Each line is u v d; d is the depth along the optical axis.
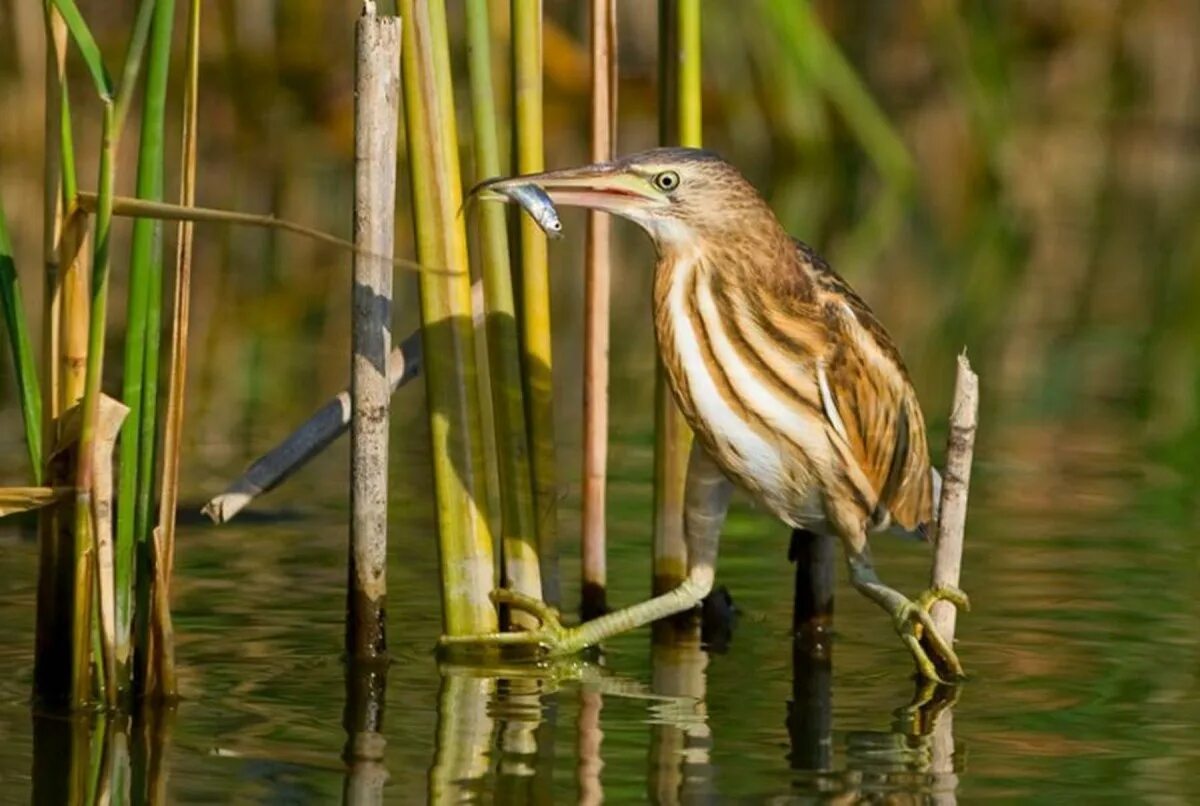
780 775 7.92
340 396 10.13
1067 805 7.58
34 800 7.46
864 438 10.18
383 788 7.64
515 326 10.12
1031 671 9.60
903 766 8.06
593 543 10.76
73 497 8.65
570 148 27.03
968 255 24.58
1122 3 32.03
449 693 9.18
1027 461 14.80
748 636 10.48
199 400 16.48
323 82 28.11
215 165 27.00
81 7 26.80
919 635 9.78
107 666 8.68
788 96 28.61
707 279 9.88
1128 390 17.59
